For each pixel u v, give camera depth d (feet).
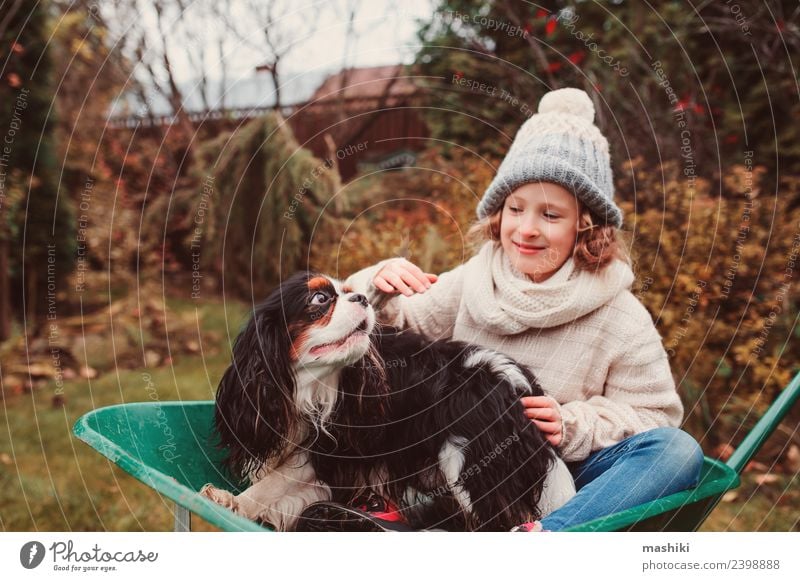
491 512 5.80
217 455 6.67
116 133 20.70
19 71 16.31
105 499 10.63
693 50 13.61
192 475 6.46
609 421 6.53
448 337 7.50
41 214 17.30
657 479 5.70
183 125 18.08
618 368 6.90
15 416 13.50
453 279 7.59
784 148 13.42
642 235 11.63
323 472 5.96
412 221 12.66
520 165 6.72
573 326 6.95
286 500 5.91
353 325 5.65
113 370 15.74
